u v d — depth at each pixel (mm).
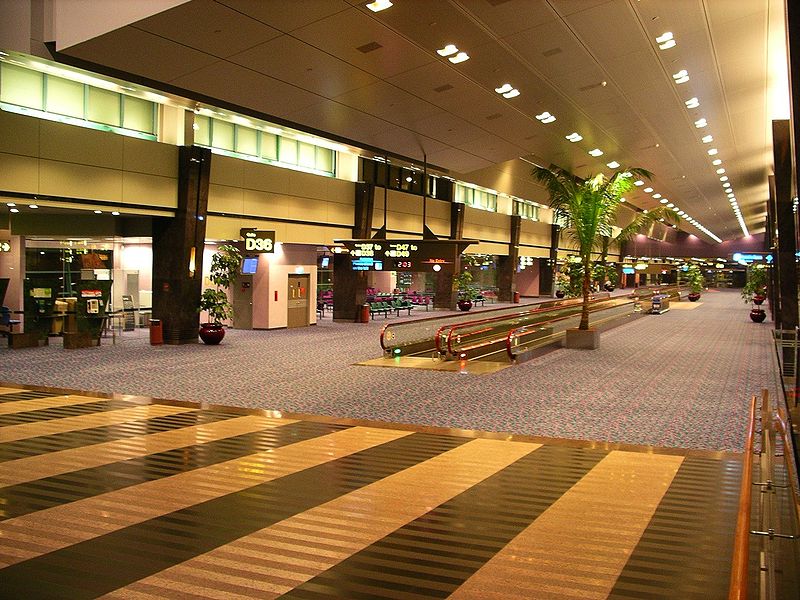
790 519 5621
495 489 7047
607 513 6328
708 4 14906
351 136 22500
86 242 23656
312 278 28312
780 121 19516
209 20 12914
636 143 29172
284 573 4867
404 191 32906
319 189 26688
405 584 4719
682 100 23078
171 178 20047
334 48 14945
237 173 22750
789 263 19656
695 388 14258
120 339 22062
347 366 16828
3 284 21344
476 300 43688
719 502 6707
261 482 7121
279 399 12344
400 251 23656
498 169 37375
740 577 2875
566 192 22031
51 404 11398
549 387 14188
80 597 4410
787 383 14219
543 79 18719
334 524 5910
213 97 17031
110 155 18188
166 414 10703
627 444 9328
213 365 16641
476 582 4773
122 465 7660
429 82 17922
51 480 7027
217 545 5371
